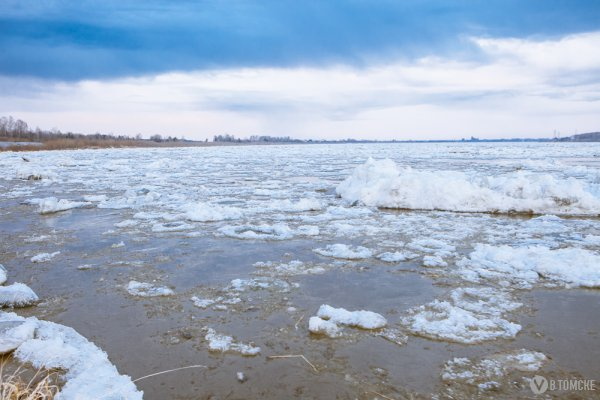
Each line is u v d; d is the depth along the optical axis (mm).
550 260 5434
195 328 3863
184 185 16125
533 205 9633
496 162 26594
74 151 54406
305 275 5312
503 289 4773
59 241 7195
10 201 12117
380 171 12109
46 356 3291
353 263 5809
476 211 9844
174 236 7535
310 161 32000
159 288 4820
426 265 5664
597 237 7023
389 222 8625
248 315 4137
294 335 3717
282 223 8656
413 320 3979
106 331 3812
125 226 8453
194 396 2859
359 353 3406
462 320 3928
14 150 54781
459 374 3090
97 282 5102
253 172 22234
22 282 5125
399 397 2824
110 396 2779
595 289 4773
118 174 21266
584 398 2791
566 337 3637
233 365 3240
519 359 3279
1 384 2721
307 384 2982
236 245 6844
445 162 26953
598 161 27688
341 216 9367
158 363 3271
